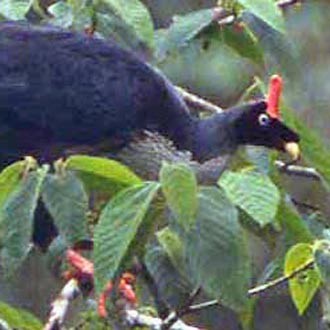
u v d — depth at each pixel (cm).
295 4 1119
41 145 1071
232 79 1469
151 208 753
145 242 775
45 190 745
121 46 1088
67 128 1069
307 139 921
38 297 1443
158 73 1099
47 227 998
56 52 1068
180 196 725
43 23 1092
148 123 1084
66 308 896
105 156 1084
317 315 1223
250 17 1012
